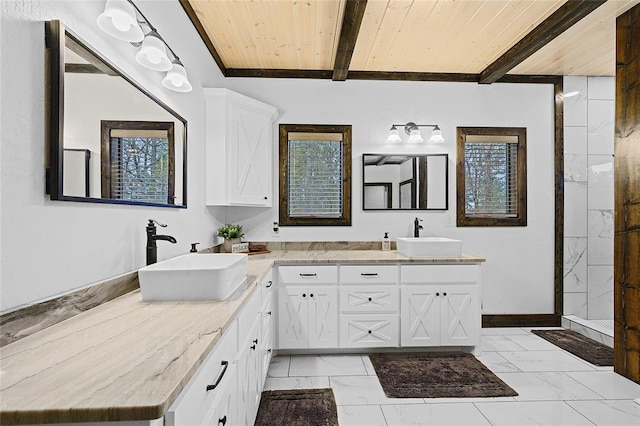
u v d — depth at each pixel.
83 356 0.89
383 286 2.89
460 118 3.55
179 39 2.27
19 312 1.00
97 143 1.34
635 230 2.36
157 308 1.33
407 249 3.01
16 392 0.71
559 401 2.18
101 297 1.39
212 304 1.39
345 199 3.47
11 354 0.90
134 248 1.66
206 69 2.86
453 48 3.00
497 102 3.57
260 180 3.17
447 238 3.53
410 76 3.50
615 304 2.54
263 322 2.19
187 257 1.91
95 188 1.33
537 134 3.58
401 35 2.78
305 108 3.47
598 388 2.33
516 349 3.00
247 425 1.63
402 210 3.51
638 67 2.33
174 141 2.13
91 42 1.32
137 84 1.65
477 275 2.92
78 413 0.66
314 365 2.71
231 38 2.85
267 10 2.44
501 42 2.90
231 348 1.31
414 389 2.32
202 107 2.74
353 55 3.14
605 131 3.58
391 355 2.91
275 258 2.88
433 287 2.91
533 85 3.58
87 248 1.31
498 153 3.58
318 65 3.36
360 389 2.33
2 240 0.94
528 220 3.58
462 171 3.54
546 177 3.57
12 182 0.97
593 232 3.58
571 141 3.58
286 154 3.45
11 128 0.97
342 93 3.49
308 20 2.56
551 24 2.49
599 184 3.58
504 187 3.58
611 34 2.75
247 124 3.03
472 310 2.92
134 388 0.73
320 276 2.87
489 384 2.38
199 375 0.95
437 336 2.91
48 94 1.10
